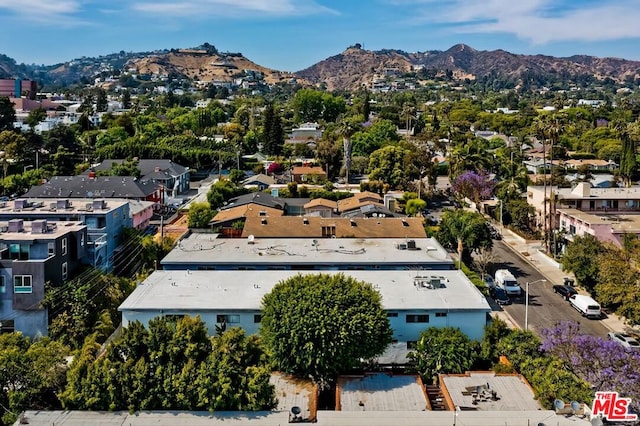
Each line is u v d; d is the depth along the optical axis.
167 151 133.75
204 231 76.62
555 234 72.06
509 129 182.50
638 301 46.38
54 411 29.30
